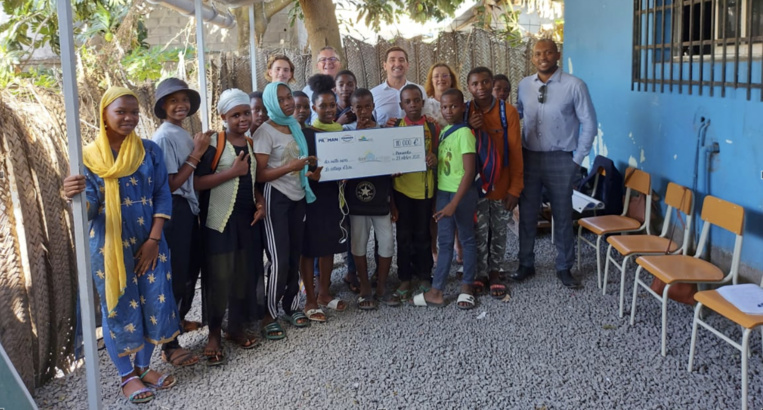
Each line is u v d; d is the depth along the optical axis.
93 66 5.52
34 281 3.41
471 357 3.69
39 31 6.63
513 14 10.08
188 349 3.93
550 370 3.50
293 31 12.50
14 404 1.91
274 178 3.83
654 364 3.50
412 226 4.53
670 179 4.80
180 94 3.51
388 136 4.14
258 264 3.95
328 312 4.44
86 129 4.97
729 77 4.06
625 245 4.18
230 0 4.96
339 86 4.64
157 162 3.33
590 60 6.22
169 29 11.99
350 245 4.69
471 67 7.36
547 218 6.02
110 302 3.18
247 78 7.07
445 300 4.55
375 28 8.44
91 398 3.03
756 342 3.65
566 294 4.57
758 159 3.77
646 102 5.13
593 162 6.22
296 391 3.39
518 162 4.50
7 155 3.28
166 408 3.27
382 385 3.41
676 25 4.68
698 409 3.06
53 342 3.61
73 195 2.81
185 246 3.65
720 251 4.21
